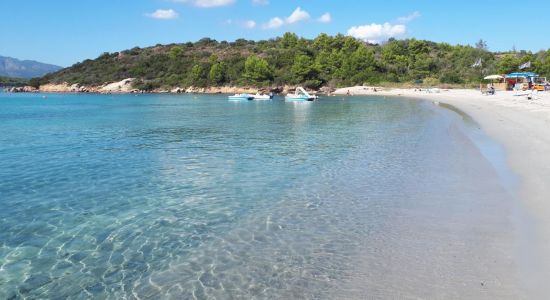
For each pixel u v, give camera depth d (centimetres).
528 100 4678
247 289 772
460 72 11469
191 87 12731
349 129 3112
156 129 3369
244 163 1902
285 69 12294
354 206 1230
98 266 890
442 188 1376
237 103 7512
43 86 14938
